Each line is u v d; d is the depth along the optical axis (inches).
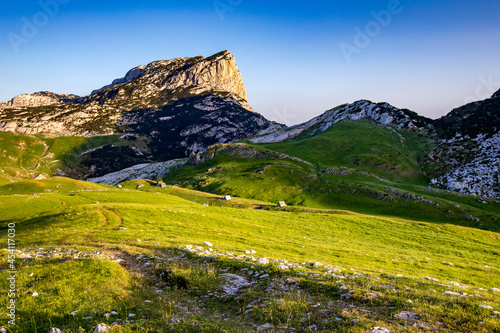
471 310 484.1
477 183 6510.8
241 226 2185.0
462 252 2027.6
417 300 545.3
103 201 3447.3
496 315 458.3
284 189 6422.2
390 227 2787.9
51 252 1057.5
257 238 1792.6
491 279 1190.9
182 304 595.8
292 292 632.4
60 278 671.8
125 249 1115.9
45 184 4662.9
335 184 6363.2
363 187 5964.6
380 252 1726.1
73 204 3171.8
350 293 593.9
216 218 2313.0
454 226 2957.7
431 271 1231.5
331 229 2549.2
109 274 706.2
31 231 1713.8
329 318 480.7
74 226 1779.0
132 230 1635.1
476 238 2659.9
